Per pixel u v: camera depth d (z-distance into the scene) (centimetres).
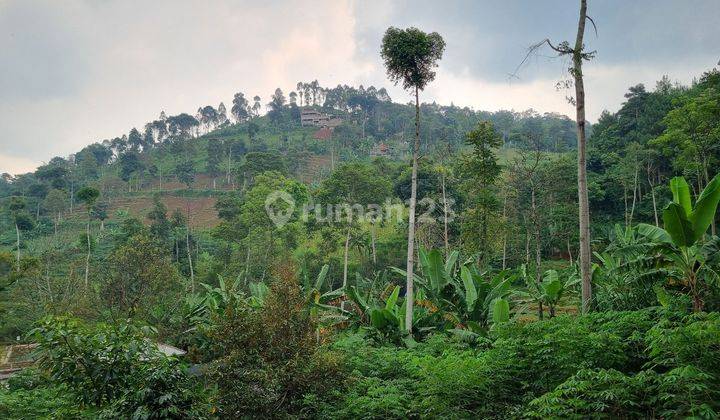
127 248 2780
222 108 17438
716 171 3788
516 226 3972
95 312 2588
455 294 1833
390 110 15075
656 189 4778
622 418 786
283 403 977
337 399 1037
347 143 12925
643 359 934
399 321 1716
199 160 13312
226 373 948
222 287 2633
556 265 4294
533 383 964
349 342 1434
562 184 4531
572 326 947
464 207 4506
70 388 852
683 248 1208
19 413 1170
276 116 15912
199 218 9631
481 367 959
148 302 2588
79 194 5612
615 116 7006
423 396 1000
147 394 778
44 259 4247
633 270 1350
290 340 1007
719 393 714
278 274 1136
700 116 3403
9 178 14912
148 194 11188
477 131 3066
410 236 1806
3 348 2833
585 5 1435
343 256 5753
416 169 1875
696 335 731
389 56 1864
